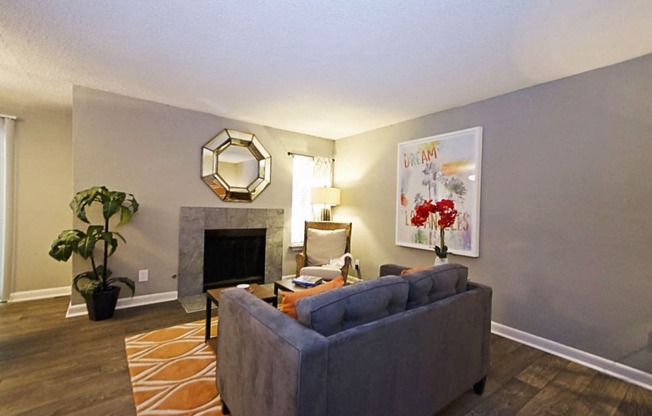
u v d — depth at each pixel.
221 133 3.76
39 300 3.37
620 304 2.14
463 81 2.57
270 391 1.16
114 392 1.79
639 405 1.81
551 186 2.49
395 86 2.71
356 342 1.18
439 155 3.30
